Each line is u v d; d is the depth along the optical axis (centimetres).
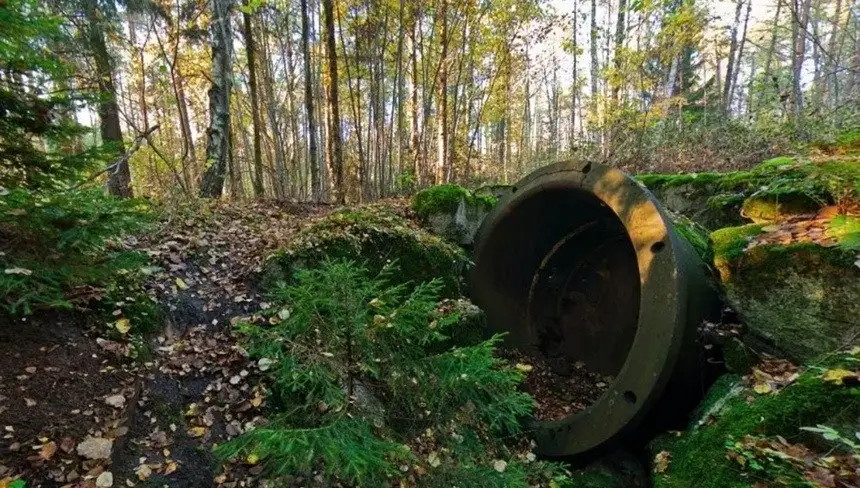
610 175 529
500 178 1555
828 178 425
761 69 2156
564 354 721
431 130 1428
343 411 252
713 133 945
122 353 363
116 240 419
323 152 1585
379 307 277
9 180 320
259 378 398
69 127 338
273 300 477
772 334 410
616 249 707
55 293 354
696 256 490
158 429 335
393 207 723
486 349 298
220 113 931
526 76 1423
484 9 1099
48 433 288
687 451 381
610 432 469
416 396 297
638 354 462
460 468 291
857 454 256
